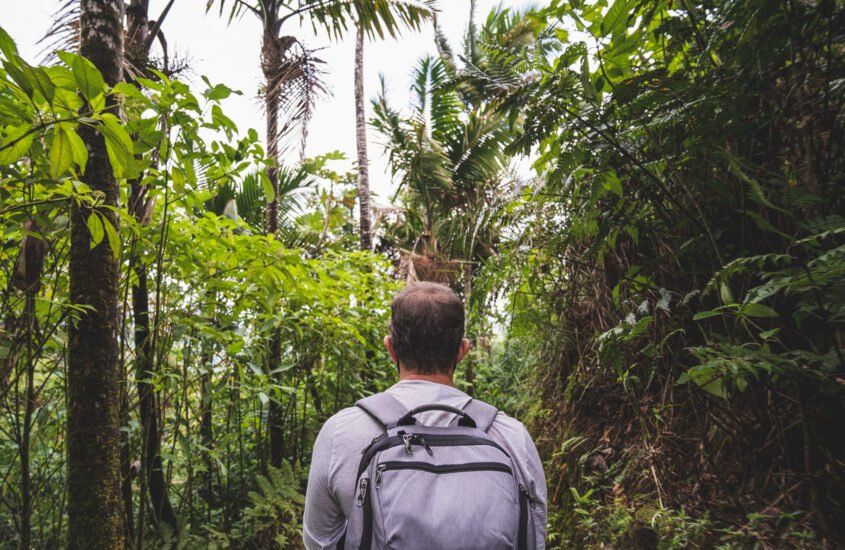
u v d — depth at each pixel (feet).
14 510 6.52
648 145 6.11
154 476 8.35
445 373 3.59
